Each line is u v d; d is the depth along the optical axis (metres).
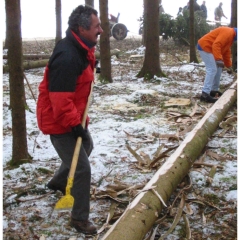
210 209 3.44
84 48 2.80
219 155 4.55
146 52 9.96
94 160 4.42
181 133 5.37
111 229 2.65
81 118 3.07
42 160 4.52
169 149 4.30
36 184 3.89
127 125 5.84
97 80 9.42
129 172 4.18
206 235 3.05
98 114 6.57
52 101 2.79
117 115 6.51
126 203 3.51
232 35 7.00
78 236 3.05
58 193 3.73
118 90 8.54
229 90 6.80
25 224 3.21
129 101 7.51
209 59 7.14
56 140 3.05
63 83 2.75
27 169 4.20
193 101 7.45
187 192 3.74
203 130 4.76
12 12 3.96
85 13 2.79
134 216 2.76
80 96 2.97
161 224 3.19
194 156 4.10
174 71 11.07
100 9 9.04
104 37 9.18
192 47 12.74
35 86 9.06
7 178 4.04
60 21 13.69
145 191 3.10
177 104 7.04
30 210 3.43
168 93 8.17
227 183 3.91
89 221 3.15
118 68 12.18
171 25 18.22
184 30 18.19
